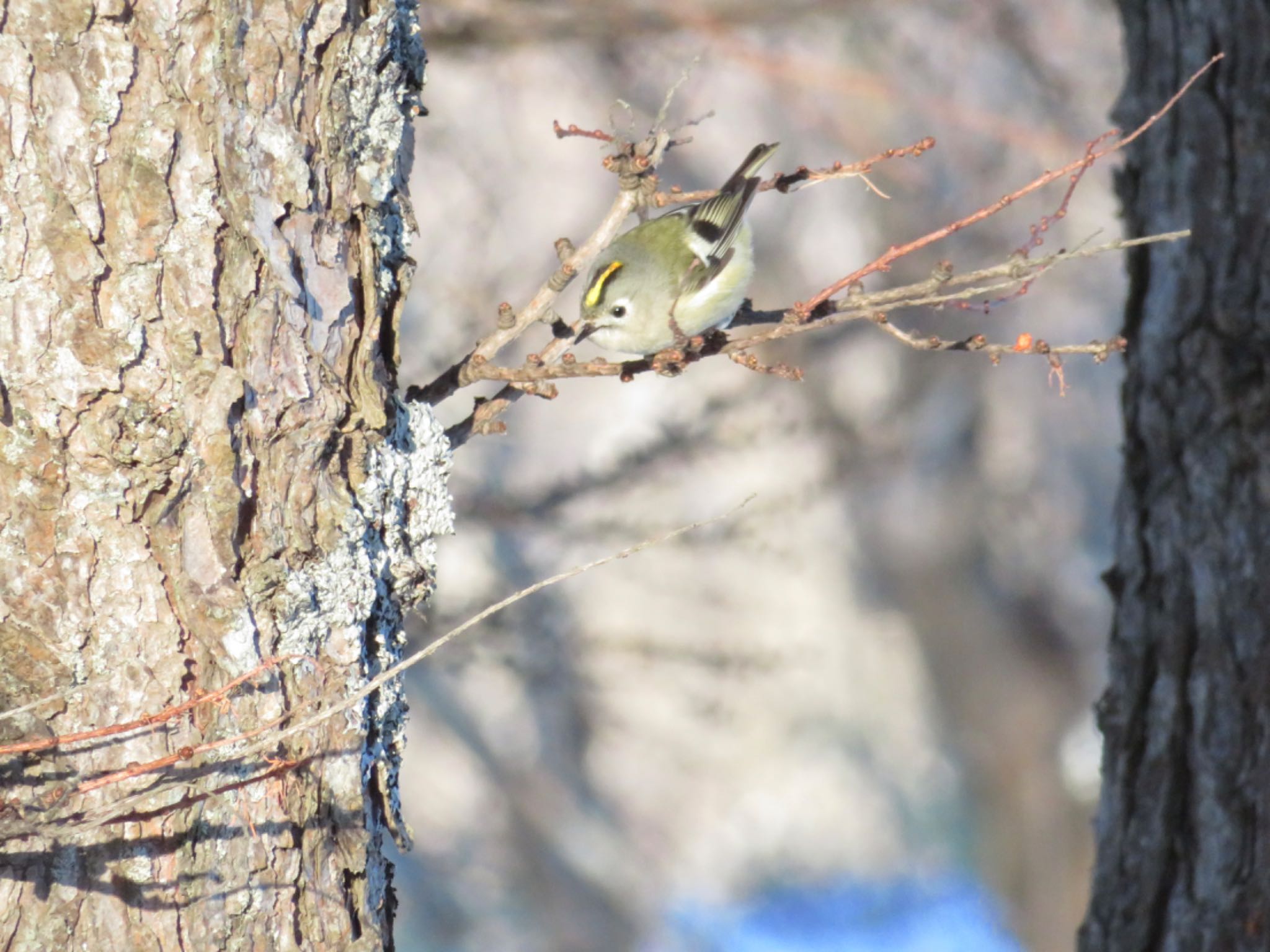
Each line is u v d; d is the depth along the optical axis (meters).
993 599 32.56
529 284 22.00
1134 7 8.79
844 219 29.11
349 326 6.00
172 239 5.52
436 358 17.31
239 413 5.66
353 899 6.04
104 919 5.61
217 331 5.59
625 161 6.54
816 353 23.48
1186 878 8.09
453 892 35.16
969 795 37.56
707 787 44.22
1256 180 8.12
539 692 26.58
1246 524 8.05
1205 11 8.34
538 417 28.20
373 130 6.07
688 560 26.47
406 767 35.97
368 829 6.06
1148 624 8.45
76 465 5.52
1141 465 8.60
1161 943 8.13
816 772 47.66
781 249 29.77
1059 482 33.44
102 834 5.61
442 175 23.50
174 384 5.56
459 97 25.28
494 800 31.83
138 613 5.62
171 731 5.67
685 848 44.50
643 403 26.56
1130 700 8.48
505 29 16.73
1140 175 8.70
